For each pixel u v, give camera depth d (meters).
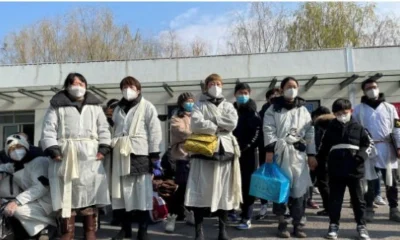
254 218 6.13
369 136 5.06
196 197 4.85
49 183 4.89
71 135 4.78
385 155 5.71
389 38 20.44
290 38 20.61
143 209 4.86
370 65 12.12
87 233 4.90
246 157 5.57
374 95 5.80
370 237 5.07
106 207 5.95
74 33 23.12
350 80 11.24
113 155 4.96
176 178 5.74
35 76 12.85
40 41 23.11
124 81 5.04
